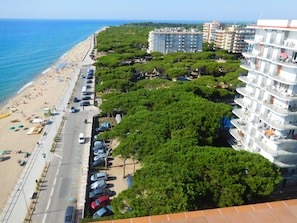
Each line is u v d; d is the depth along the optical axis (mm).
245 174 39750
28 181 51438
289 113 40406
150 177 34375
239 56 177875
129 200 32469
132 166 56531
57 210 43688
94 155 60625
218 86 98938
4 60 191750
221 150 41281
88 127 75812
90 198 46844
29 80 141000
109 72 106562
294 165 44125
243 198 37531
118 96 72500
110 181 51812
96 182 49875
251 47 49219
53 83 129000
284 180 46688
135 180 35062
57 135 70812
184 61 133625
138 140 44094
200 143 49500
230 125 64688
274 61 41219
